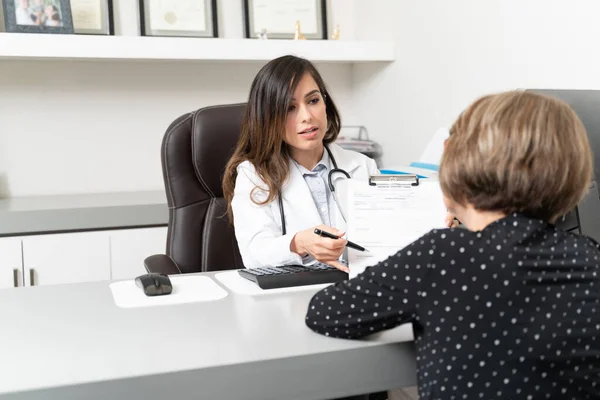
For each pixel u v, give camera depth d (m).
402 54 2.74
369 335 0.99
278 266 1.46
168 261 1.79
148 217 2.53
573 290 0.85
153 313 1.13
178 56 2.60
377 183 1.35
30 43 2.44
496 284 0.83
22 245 2.36
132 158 2.94
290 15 2.97
